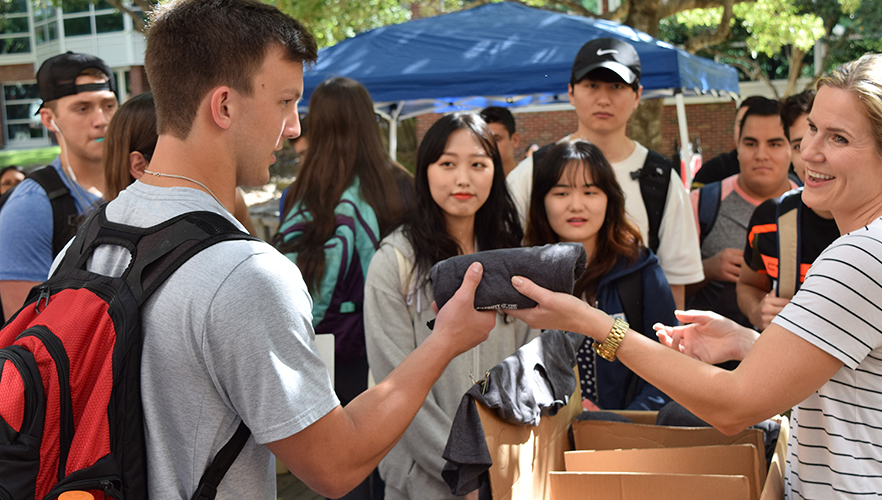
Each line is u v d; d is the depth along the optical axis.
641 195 2.87
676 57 5.13
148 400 1.05
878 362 1.24
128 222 1.14
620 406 2.32
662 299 2.39
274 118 1.18
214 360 1.04
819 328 1.19
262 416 1.04
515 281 1.31
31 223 2.31
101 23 20.66
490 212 2.32
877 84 1.24
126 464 1.03
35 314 1.09
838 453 1.27
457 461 1.25
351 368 2.68
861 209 1.33
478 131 2.19
